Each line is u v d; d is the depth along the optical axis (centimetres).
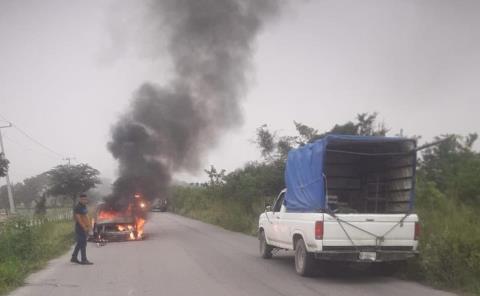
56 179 4706
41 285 1090
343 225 1061
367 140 1120
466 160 1717
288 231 1241
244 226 2547
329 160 1315
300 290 998
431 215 1363
